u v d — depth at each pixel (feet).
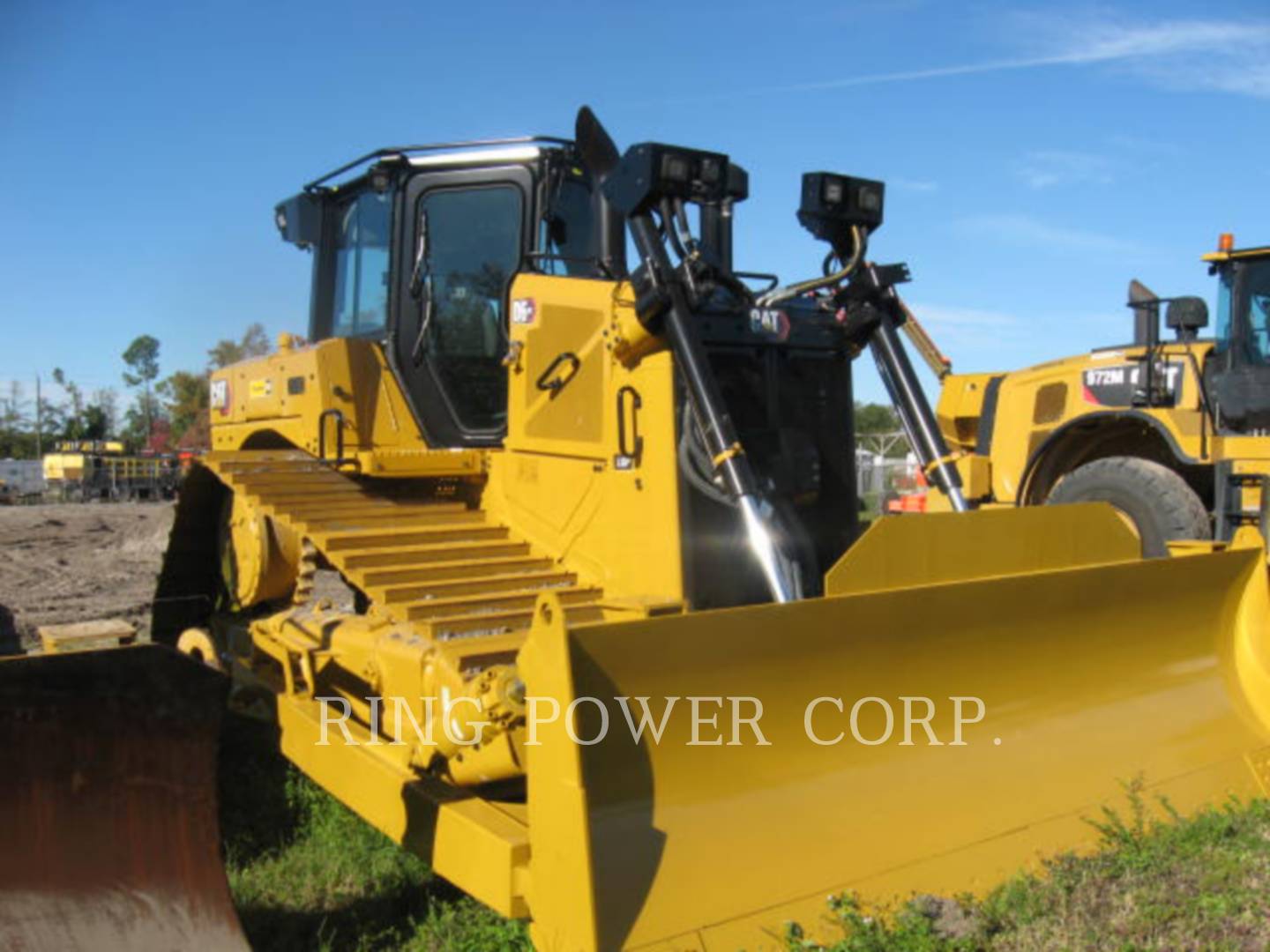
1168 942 10.76
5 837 9.38
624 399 13.60
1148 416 26.78
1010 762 12.59
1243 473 24.02
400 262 17.04
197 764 10.39
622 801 9.91
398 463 15.43
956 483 14.64
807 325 14.83
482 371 16.57
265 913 12.67
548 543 14.92
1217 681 15.37
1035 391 30.96
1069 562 14.29
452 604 13.23
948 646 12.29
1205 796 13.78
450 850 11.10
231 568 19.38
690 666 10.30
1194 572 14.90
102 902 9.70
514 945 11.00
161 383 246.27
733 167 14.39
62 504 108.47
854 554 11.63
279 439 19.92
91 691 9.78
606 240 16.42
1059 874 11.71
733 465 12.07
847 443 15.34
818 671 11.23
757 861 10.32
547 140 16.07
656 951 9.49
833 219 14.97
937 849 11.39
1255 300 25.22
